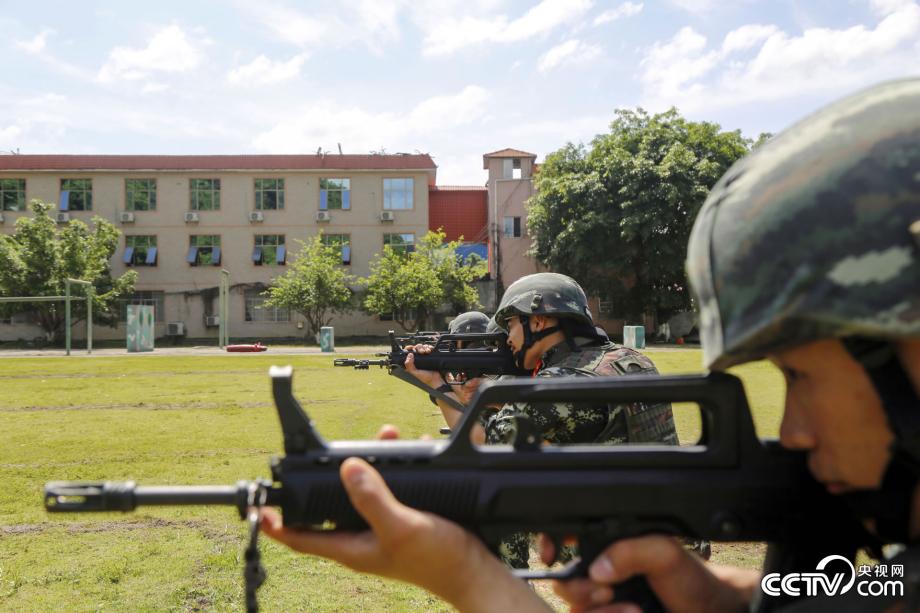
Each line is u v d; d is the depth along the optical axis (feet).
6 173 121.70
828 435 2.53
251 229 126.00
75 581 12.25
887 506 2.55
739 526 3.51
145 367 63.31
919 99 2.43
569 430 7.11
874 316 2.18
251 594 3.14
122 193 123.95
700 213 2.95
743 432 3.53
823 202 2.32
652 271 103.45
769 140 2.76
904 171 2.27
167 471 20.52
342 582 12.25
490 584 3.21
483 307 127.03
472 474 3.55
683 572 3.52
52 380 50.29
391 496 3.24
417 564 3.18
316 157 126.62
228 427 28.53
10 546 14.11
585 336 8.75
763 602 3.36
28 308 111.14
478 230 138.21
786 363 2.57
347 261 126.72
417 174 128.06
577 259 105.19
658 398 3.46
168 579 12.35
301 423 3.56
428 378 14.32
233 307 125.18
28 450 23.76
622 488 3.52
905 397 2.29
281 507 3.50
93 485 3.34
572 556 7.18
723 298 2.58
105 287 116.88
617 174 104.12
